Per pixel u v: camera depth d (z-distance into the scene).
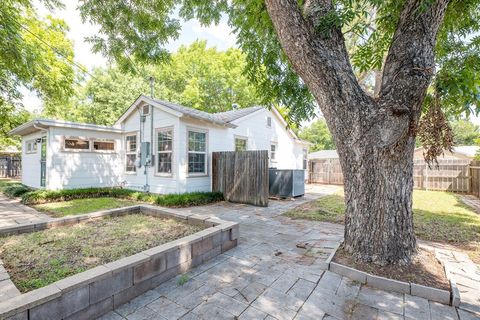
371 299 2.23
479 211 5.99
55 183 7.75
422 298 2.24
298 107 4.56
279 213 5.88
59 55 9.76
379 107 2.63
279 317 1.97
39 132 8.69
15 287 1.89
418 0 2.53
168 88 19.52
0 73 7.54
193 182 7.79
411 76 2.45
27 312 1.55
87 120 18.36
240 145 10.02
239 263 2.99
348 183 2.95
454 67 3.40
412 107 2.47
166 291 2.33
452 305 2.13
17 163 15.35
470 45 3.55
